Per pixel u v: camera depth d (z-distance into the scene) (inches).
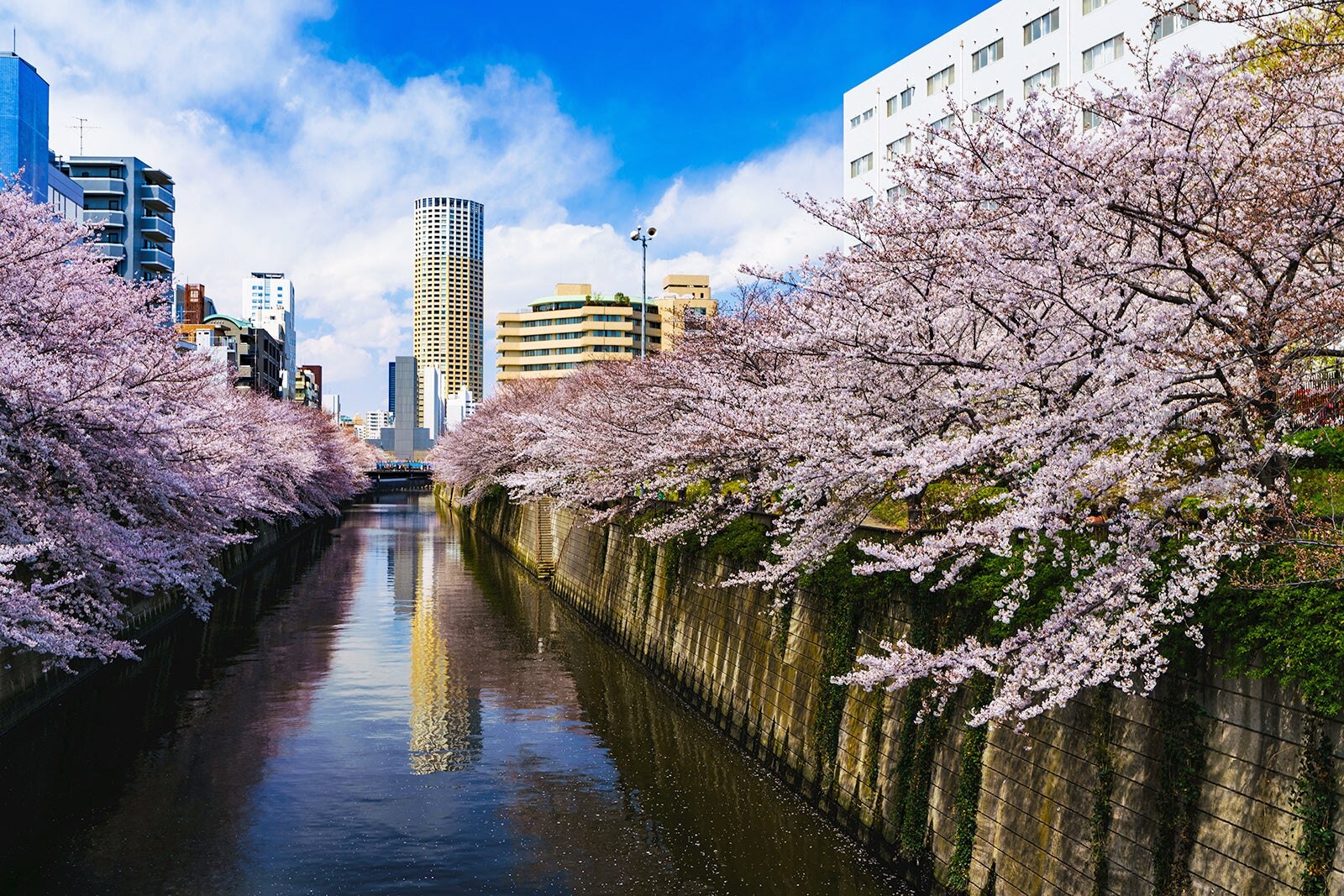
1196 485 353.1
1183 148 350.3
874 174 1916.8
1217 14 364.8
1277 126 370.0
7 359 659.4
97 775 767.7
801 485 513.0
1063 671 358.6
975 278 396.5
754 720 805.2
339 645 1307.8
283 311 5949.8
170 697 1017.5
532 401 2452.0
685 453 791.1
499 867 593.3
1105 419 352.5
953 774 520.1
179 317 4087.1
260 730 897.5
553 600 1764.3
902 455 434.3
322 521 3722.9
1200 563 340.8
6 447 719.7
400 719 936.3
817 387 532.7
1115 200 358.6
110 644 754.2
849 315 528.7
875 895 541.0
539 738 869.8
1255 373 355.6
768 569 680.4
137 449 815.7
